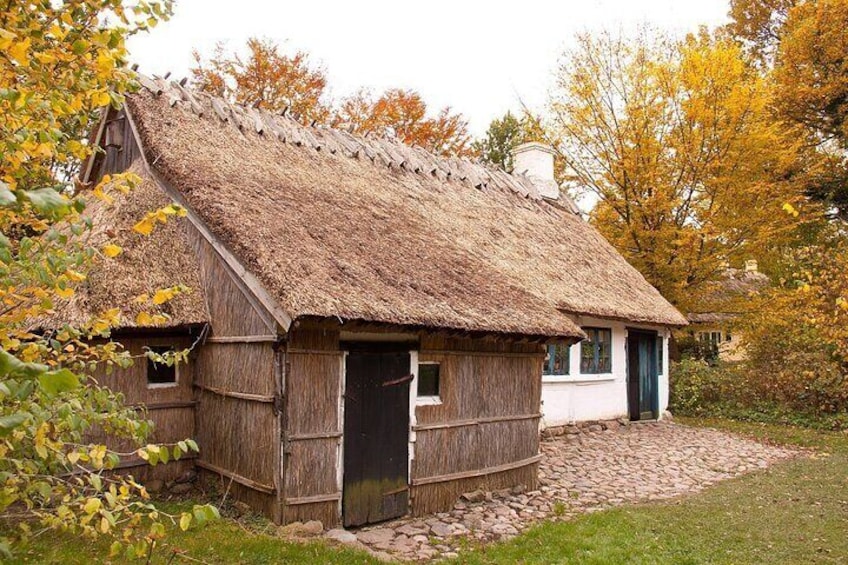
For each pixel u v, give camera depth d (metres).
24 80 2.91
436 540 6.44
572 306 11.35
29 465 2.83
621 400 14.66
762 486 9.16
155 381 7.55
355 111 21.52
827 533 6.91
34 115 2.87
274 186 8.70
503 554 6.01
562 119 18.47
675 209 17.47
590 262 14.53
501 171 16.88
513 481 8.52
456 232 11.21
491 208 13.98
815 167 17.95
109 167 10.07
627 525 6.93
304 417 6.41
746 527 7.07
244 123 10.65
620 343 14.79
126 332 7.06
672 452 11.63
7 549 2.39
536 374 9.02
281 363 6.36
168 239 7.75
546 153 18.05
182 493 7.20
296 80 19.94
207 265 7.53
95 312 6.50
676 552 6.16
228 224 6.83
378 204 10.16
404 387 7.37
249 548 5.43
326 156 11.43
